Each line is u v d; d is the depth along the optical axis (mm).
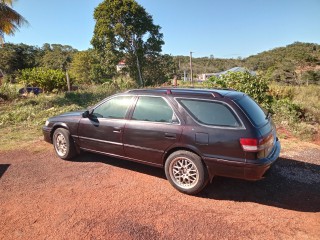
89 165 5219
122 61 37250
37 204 3773
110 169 4996
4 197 4004
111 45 34375
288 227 3139
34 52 97562
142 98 4465
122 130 4516
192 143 3793
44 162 5453
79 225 3242
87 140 5086
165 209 3572
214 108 3779
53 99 13992
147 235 3029
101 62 36656
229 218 3340
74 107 11820
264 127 3740
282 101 9438
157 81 37125
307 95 13695
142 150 4344
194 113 3891
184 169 3941
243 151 3455
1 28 15750
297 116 8695
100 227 3193
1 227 3248
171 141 3984
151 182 4422
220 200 3801
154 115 4258
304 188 4137
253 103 4199
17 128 8633
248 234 3016
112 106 4812
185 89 4391
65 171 4949
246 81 9773
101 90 18406
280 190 4074
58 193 4090
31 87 18875
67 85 20766
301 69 46250
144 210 3555
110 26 34469
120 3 33594
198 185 3814
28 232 3135
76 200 3859
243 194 3965
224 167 3611
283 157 5441
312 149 5934
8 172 4965
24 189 4250
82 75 65062
